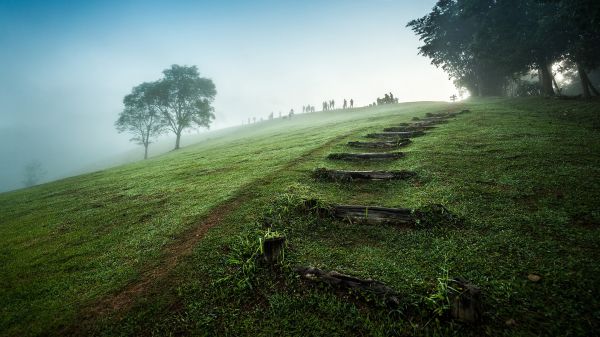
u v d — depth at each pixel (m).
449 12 30.59
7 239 6.51
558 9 19.33
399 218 4.71
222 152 16.89
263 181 7.37
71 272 4.41
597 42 19.92
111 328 3.13
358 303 3.13
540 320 2.63
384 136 11.89
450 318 2.75
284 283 3.54
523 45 22.30
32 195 13.19
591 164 5.87
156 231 5.42
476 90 40.84
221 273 3.81
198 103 45.56
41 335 3.17
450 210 4.82
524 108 16.70
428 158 7.78
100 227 6.29
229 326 3.00
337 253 4.09
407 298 3.02
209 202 6.48
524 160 6.64
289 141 15.83
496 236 3.97
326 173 7.23
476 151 7.91
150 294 3.57
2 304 3.79
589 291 2.83
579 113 12.94
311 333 2.82
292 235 4.68
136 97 44.69
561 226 3.96
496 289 3.05
